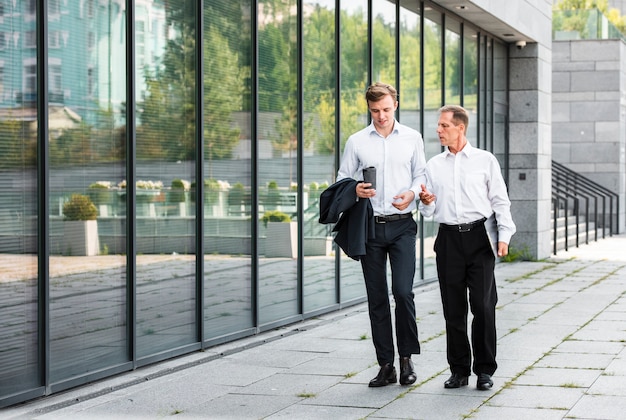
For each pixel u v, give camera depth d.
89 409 6.20
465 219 6.54
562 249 20.62
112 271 7.16
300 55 10.13
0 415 5.98
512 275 15.10
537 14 17.75
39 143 6.38
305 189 10.32
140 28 7.45
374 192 6.43
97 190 6.98
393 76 12.77
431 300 11.93
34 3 6.34
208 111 8.41
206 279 8.40
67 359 6.71
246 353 8.28
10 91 6.14
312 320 10.25
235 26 8.88
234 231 8.88
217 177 8.56
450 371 7.30
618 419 5.79
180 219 8.02
